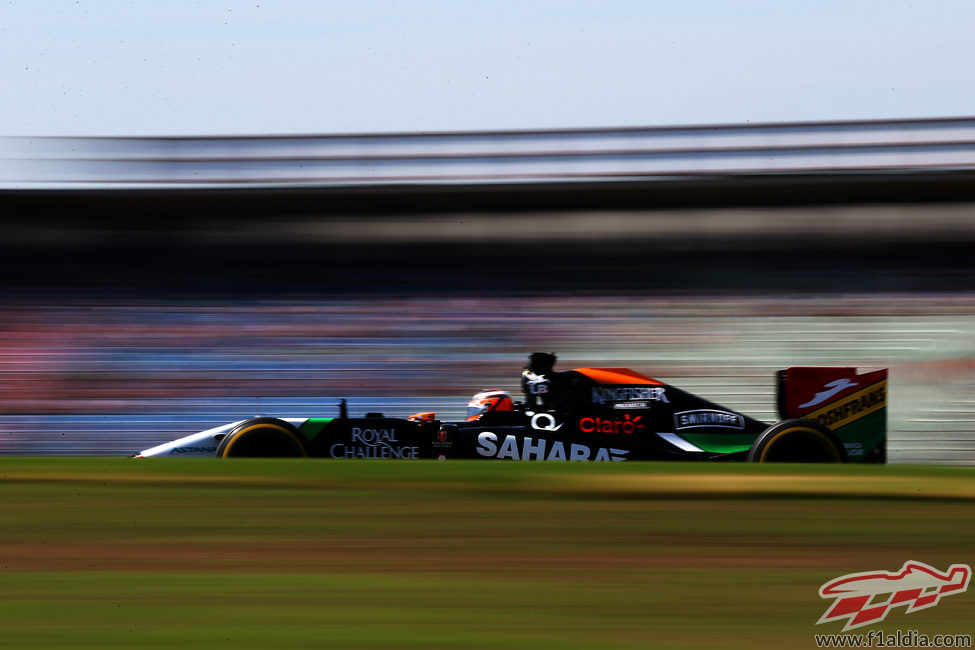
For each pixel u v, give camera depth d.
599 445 28.30
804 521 12.20
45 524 11.95
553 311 64.31
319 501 13.09
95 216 74.69
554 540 11.45
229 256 71.69
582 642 8.68
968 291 65.19
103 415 52.94
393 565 10.59
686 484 14.05
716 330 61.78
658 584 10.02
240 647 8.51
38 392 54.38
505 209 76.12
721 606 9.51
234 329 61.88
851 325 61.88
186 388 55.62
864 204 74.62
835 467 15.52
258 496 13.34
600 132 78.19
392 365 58.22
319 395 55.44
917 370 56.97
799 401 28.52
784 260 70.19
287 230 74.69
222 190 76.44
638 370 57.59
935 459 49.66
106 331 61.09
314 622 9.05
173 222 75.00
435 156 78.12
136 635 8.74
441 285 67.69
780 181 75.50
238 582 10.07
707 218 74.44
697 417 29.05
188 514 12.41
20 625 8.94
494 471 14.85
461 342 60.78
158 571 10.31
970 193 74.06
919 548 11.12
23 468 15.12
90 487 13.85
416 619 9.16
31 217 73.88
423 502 13.05
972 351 58.88
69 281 67.00
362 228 74.62
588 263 70.56
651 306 64.75
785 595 9.77
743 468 15.45
